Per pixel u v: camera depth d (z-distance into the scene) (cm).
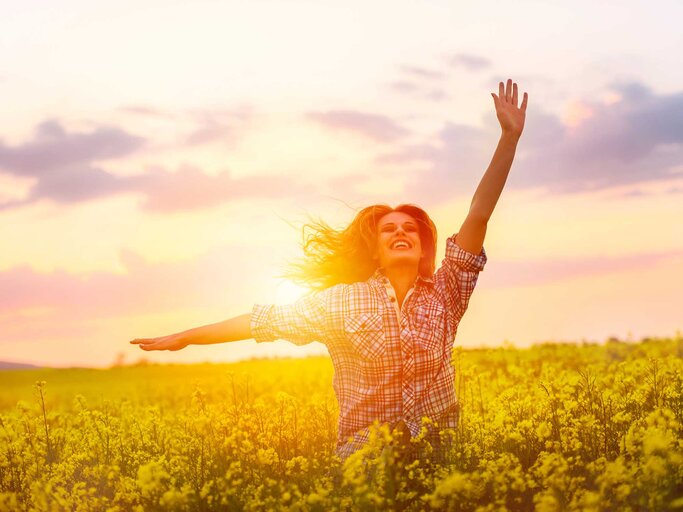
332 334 615
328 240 673
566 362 1515
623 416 607
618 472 443
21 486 593
